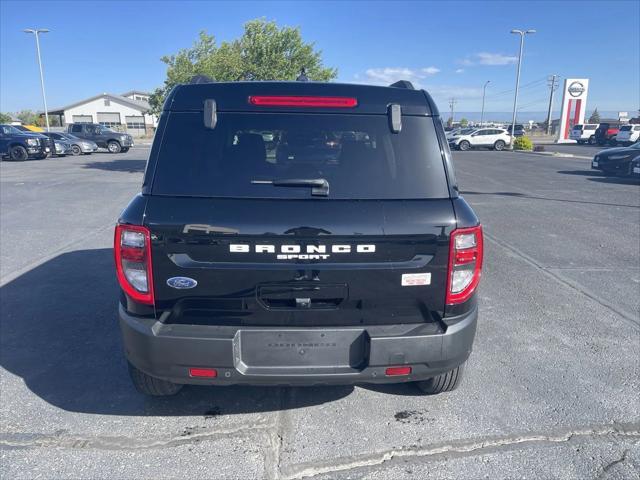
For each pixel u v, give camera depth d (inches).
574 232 359.9
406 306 111.7
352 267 107.3
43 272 255.6
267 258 106.0
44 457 116.0
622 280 250.7
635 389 147.8
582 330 190.1
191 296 108.3
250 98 114.9
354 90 117.2
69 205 456.1
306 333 109.8
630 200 511.2
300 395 143.3
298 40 885.8
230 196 107.8
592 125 1887.3
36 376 153.6
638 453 119.1
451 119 3481.8
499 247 315.6
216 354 107.8
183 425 128.9
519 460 116.3
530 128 3272.6
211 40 886.4
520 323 196.1
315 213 106.0
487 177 741.9
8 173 754.8
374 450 119.4
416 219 108.0
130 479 109.2
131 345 112.0
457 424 129.9
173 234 105.5
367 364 110.7
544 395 144.0
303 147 112.5
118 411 135.2
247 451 118.7
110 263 271.6
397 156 113.3
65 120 2568.9
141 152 1357.0
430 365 113.1
